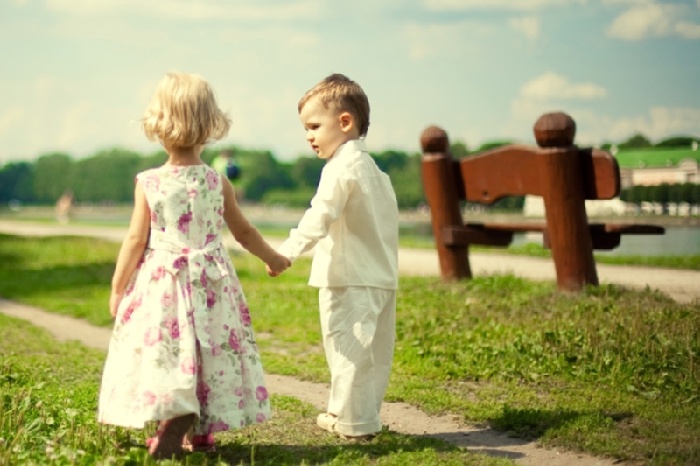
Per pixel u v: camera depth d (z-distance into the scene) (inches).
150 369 166.9
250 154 4982.8
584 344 269.1
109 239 1093.8
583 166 380.8
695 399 221.8
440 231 460.4
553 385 244.2
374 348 197.3
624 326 285.3
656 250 721.6
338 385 193.5
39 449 175.0
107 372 173.0
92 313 436.8
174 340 169.5
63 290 551.5
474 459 177.5
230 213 184.5
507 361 265.6
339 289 192.7
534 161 412.8
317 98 198.8
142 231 175.3
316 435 196.1
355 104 199.3
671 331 277.7
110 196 5723.4
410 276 499.2
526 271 518.0
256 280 543.2
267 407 177.8
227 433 199.2
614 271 496.1
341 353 192.7
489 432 204.5
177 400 164.9
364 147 198.7
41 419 190.2
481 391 239.3
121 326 173.6
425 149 461.4
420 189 3698.3
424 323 327.6
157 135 176.4
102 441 177.9
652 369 245.4
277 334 357.4
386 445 186.7
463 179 453.1
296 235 187.9
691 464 170.2
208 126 177.3
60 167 5915.4
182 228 174.7
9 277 645.3
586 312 324.2
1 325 406.3
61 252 828.0
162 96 176.4
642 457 177.5
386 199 198.7
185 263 173.0
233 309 176.9
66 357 311.6
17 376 256.8
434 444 188.4
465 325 321.7
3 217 3169.3
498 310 349.7
